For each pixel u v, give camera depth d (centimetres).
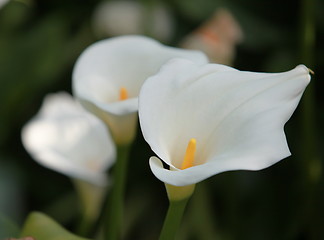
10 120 161
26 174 163
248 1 161
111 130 88
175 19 164
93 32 170
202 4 158
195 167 67
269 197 142
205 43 131
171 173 68
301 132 117
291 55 149
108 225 93
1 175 159
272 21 160
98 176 108
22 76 161
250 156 68
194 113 76
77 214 147
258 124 71
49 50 163
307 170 116
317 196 129
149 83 73
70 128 117
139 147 154
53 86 168
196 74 75
